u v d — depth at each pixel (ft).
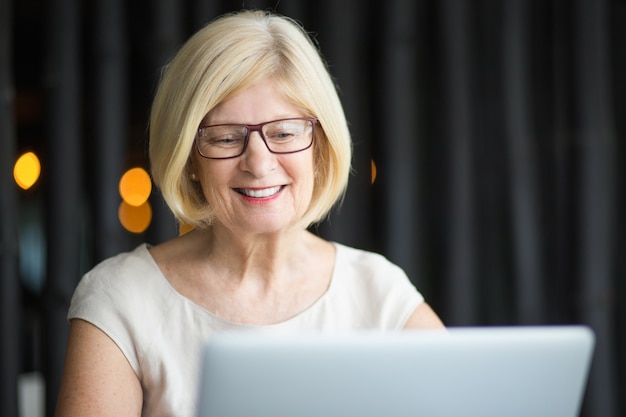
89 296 5.81
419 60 10.53
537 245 10.69
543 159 10.82
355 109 10.10
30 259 10.08
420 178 10.48
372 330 6.10
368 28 10.30
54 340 9.12
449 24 10.39
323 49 10.02
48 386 9.12
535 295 10.66
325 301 6.07
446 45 10.40
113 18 9.43
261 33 5.54
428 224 10.54
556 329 3.95
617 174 11.22
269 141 5.52
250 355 3.63
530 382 3.96
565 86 10.78
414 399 3.84
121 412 5.55
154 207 9.41
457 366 3.83
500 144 10.67
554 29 10.78
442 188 10.46
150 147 5.74
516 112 10.60
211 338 3.62
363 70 10.26
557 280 10.82
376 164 10.32
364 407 3.80
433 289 10.54
